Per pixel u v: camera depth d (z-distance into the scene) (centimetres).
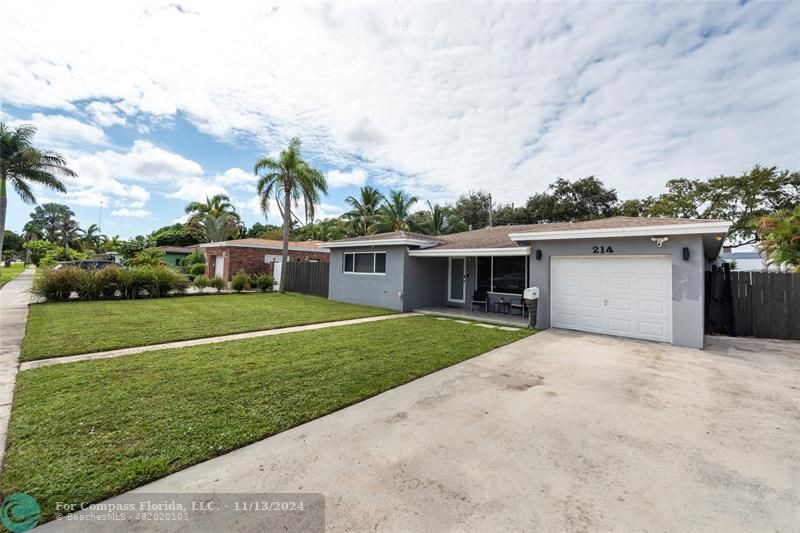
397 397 435
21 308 1094
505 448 313
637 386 488
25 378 465
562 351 691
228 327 859
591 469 281
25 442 303
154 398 407
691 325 749
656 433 347
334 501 236
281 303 1393
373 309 1281
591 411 399
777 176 1820
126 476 257
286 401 408
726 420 380
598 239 872
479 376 526
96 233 5931
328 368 538
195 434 324
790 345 784
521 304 1168
